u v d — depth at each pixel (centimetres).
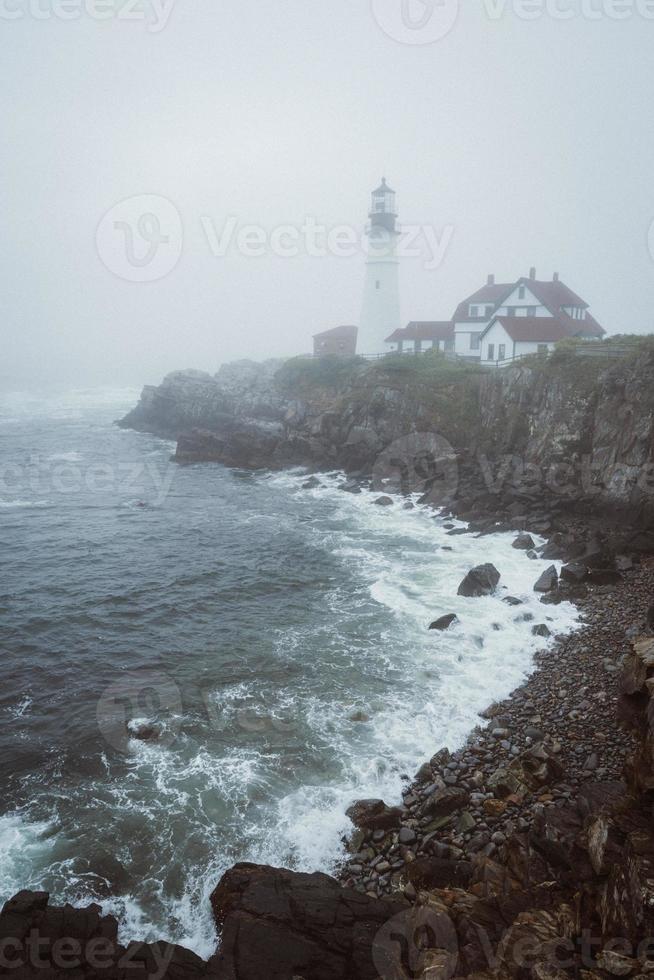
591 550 2841
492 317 5762
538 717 1814
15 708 1923
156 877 1352
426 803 1512
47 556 3197
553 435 3828
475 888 1210
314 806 1540
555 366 4109
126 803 1551
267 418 6078
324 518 3884
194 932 1230
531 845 1253
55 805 1543
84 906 1279
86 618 2503
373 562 3088
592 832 1106
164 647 2286
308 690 2009
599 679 1955
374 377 5384
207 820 1499
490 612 2495
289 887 1221
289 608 2594
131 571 2994
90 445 6334
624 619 2311
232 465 5362
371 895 1283
